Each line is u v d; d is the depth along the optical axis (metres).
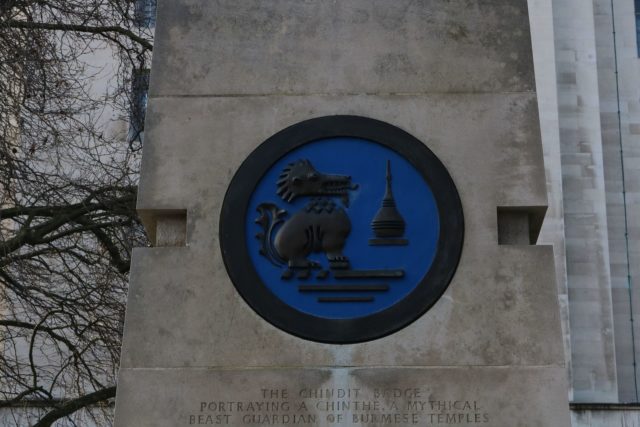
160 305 6.24
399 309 6.14
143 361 6.14
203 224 6.39
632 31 29.55
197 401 6.04
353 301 6.18
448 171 6.44
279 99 6.66
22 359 17.39
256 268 6.28
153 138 6.59
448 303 6.17
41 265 14.98
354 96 6.65
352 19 6.85
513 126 6.55
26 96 13.44
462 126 6.55
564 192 27.33
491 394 5.99
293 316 6.15
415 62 6.73
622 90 29.27
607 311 26.31
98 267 14.05
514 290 6.20
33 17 14.44
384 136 6.51
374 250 6.27
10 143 13.38
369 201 6.38
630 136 28.98
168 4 6.92
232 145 6.56
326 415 5.96
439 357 6.07
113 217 14.48
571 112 27.88
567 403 5.96
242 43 6.81
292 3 6.90
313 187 6.40
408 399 5.98
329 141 6.53
